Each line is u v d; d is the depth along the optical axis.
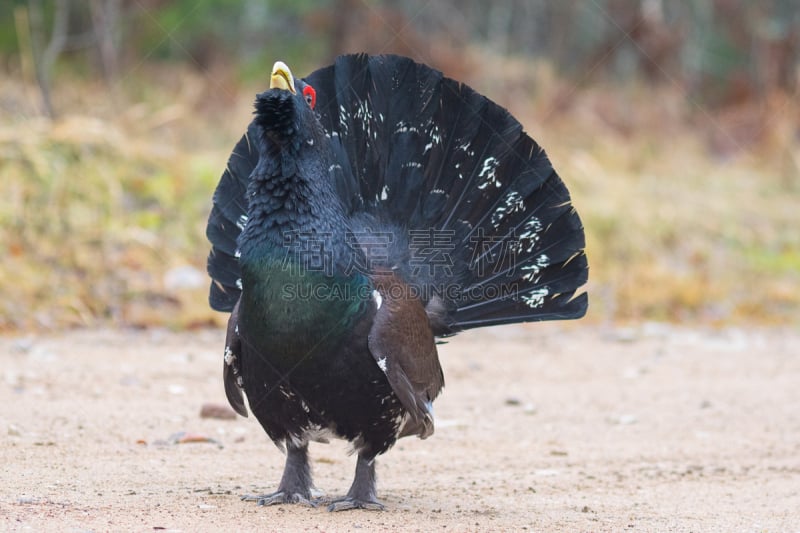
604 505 17.27
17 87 45.50
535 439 22.42
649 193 49.03
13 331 29.92
